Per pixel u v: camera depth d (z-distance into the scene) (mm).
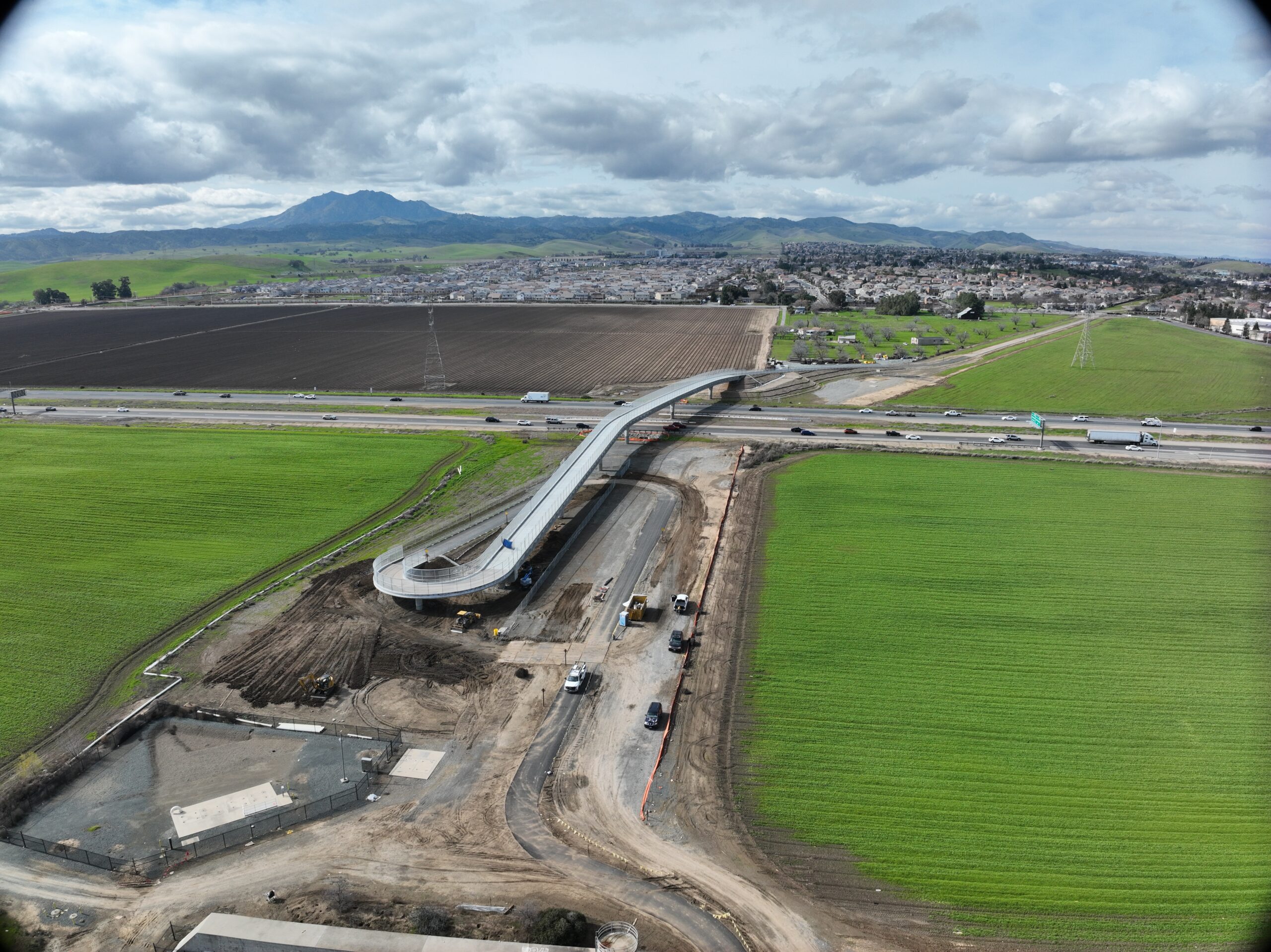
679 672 58750
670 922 37062
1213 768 47500
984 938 35938
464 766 48625
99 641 63625
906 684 56625
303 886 39344
